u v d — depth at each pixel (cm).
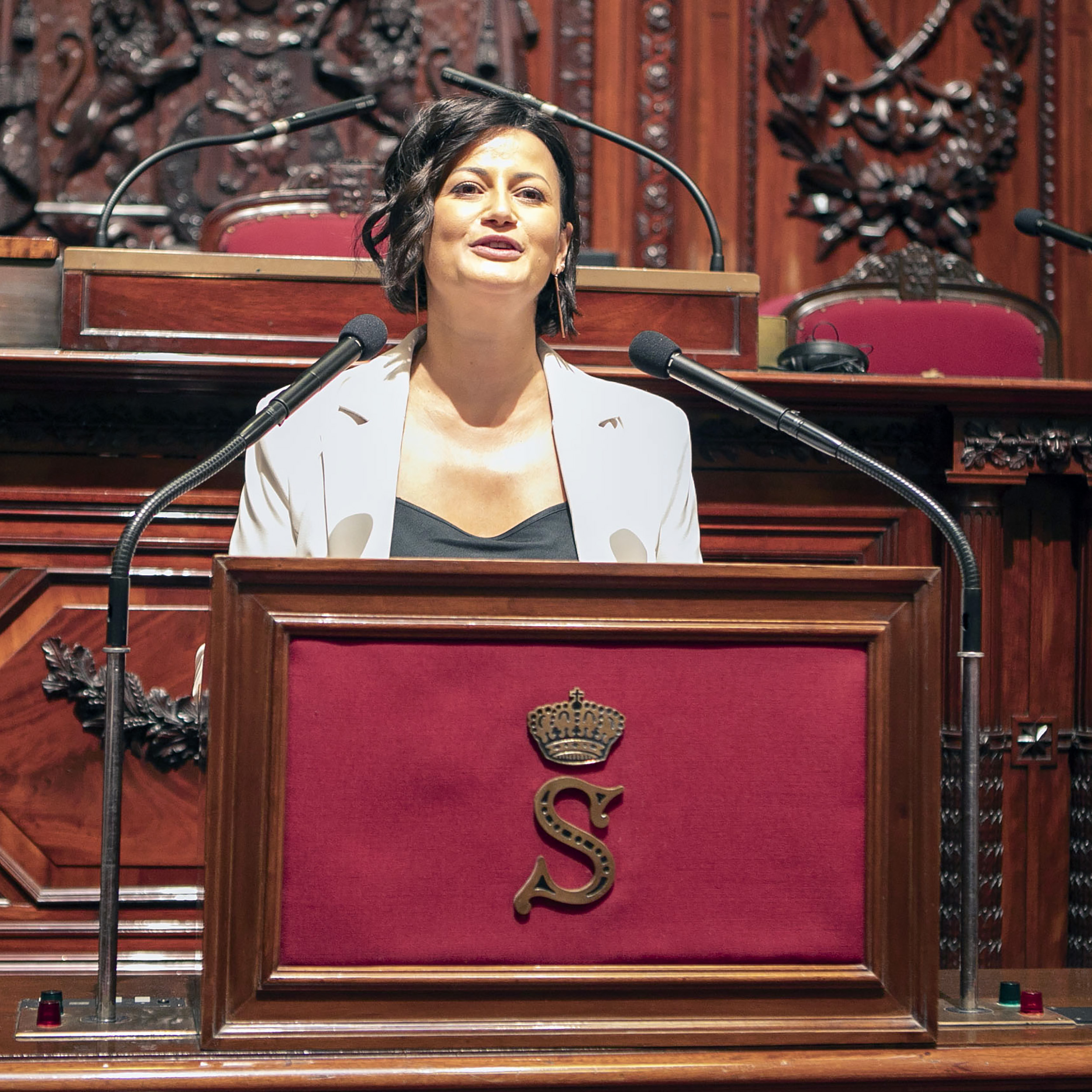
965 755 257
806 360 443
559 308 330
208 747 214
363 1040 212
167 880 354
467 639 219
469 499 304
